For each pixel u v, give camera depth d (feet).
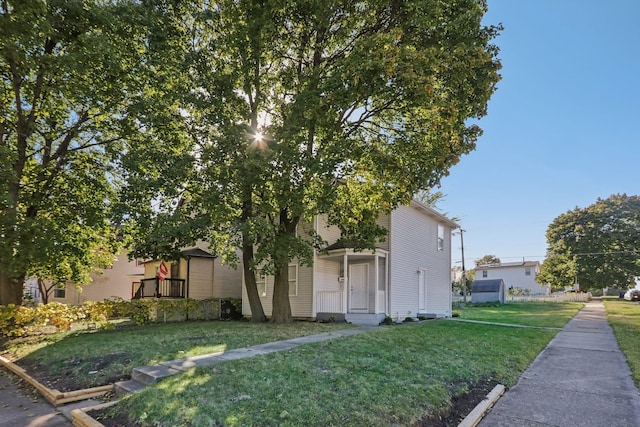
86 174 47.91
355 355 24.80
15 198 40.32
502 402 19.49
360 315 49.93
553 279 162.71
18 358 30.07
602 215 156.56
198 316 60.80
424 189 38.52
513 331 43.50
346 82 32.78
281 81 42.86
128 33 37.81
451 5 35.24
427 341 31.96
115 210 38.86
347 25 38.04
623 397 20.22
